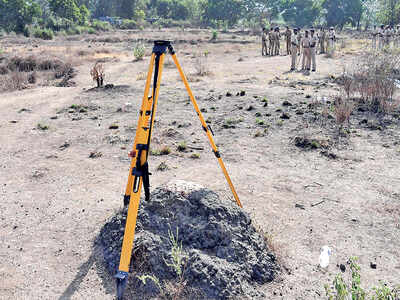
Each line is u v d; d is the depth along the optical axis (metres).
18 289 3.91
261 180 6.79
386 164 7.42
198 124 10.44
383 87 11.80
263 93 13.85
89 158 8.12
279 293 3.83
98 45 42.22
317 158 7.86
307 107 11.49
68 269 4.22
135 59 27.22
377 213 5.55
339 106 10.57
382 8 68.31
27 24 74.50
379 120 10.16
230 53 30.67
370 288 3.88
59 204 5.93
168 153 8.24
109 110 12.40
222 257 3.99
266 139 9.11
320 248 4.66
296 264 4.33
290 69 20.03
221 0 99.88
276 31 27.02
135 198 3.52
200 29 93.94
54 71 21.95
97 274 4.10
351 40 41.03
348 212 5.60
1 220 5.45
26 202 6.03
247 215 4.61
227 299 3.60
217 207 4.36
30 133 10.11
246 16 112.12
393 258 4.44
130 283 3.84
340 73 17.61
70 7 83.31
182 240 4.14
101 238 4.62
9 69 22.59
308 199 6.04
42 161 7.98
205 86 15.88
